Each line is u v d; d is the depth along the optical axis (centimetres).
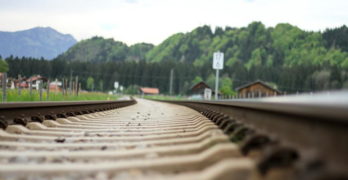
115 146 411
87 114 1048
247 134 326
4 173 250
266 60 18200
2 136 452
